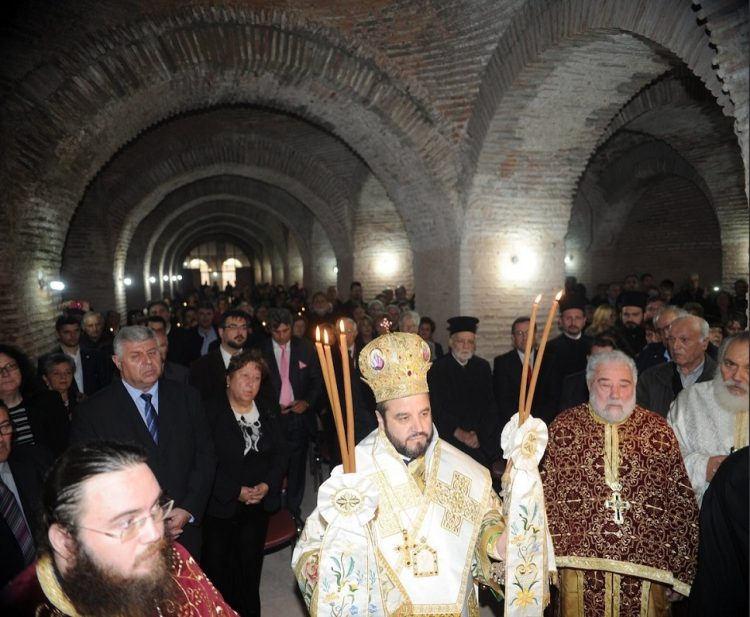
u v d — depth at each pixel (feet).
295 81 25.45
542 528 6.07
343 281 46.80
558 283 26.23
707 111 29.60
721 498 6.47
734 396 8.27
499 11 20.62
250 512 11.35
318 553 5.78
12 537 7.66
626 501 8.12
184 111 27.25
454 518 6.26
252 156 42.65
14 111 19.24
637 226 46.06
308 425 17.53
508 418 15.79
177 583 4.97
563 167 24.36
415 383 6.10
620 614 8.11
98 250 41.83
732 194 34.27
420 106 24.30
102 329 20.97
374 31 23.35
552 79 20.18
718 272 41.93
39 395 11.18
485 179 23.93
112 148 25.46
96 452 4.36
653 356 13.84
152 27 21.84
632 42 17.78
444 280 26.99
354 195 43.55
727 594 6.49
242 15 22.63
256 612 11.18
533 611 5.95
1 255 18.33
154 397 10.19
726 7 10.30
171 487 9.87
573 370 16.25
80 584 4.19
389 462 6.30
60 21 19.95
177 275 114.83
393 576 5.98
